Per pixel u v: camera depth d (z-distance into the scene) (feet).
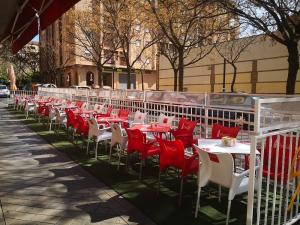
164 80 111.34
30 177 20.35
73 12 75.10
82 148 28.81
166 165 16.56
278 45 75.97
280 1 33.65
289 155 13.56
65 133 36.83
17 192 17.70
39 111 45.01
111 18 66.28
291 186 14.84
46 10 19.65
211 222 14.12
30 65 146.51
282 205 15.26
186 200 16.58
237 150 15.42
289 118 13.15
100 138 25.04
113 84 138.21
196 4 39.52
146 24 63.10
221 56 84.89
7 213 15.06
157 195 17.20
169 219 14.37
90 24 73.72
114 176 20.56
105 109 38.73
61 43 116.06
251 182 11.71
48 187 18.52
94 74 136.87
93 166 22.88
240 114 23.58
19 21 23.32
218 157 13.53
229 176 13.33
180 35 58.08
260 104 11.61
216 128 21.11
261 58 80.38
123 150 23.70
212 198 16.89
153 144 20.58
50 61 132.05
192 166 15.83
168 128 22.95
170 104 29.48
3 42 31.48
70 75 138.62
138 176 20.57
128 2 60.59
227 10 36.86
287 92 36.19
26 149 28.66
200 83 98.58
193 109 26.35
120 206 15.85
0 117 54.03
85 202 16.34
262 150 12.13
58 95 64.95
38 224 13.94
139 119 28.81
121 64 136.15
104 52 92.38
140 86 151.23
